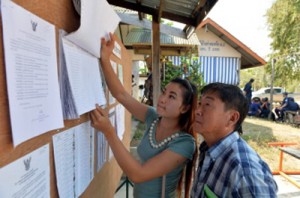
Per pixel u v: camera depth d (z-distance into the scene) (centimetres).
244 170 83
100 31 109
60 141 84
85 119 112
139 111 153
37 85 65
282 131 786
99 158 147
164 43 618
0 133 52
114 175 215
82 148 109
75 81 90
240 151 90
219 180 91
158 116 145
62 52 82
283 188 372
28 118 61
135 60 932
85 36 93
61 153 85
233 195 82
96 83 118
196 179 108
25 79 60
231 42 1048
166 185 131
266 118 1100
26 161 63
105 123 108
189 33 335
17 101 57
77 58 94
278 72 1379
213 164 96
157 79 321
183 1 226
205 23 1006
